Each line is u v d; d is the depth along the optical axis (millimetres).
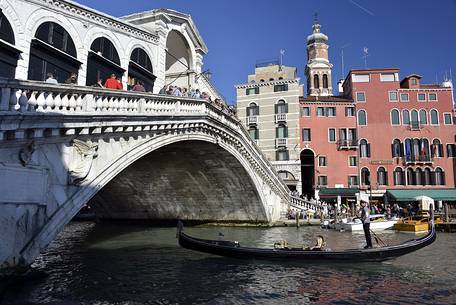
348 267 11305
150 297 8227
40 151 8367
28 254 7953
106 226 26078
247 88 35625
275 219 24922
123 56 15234
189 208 25266
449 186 33125
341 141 33906
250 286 9227
